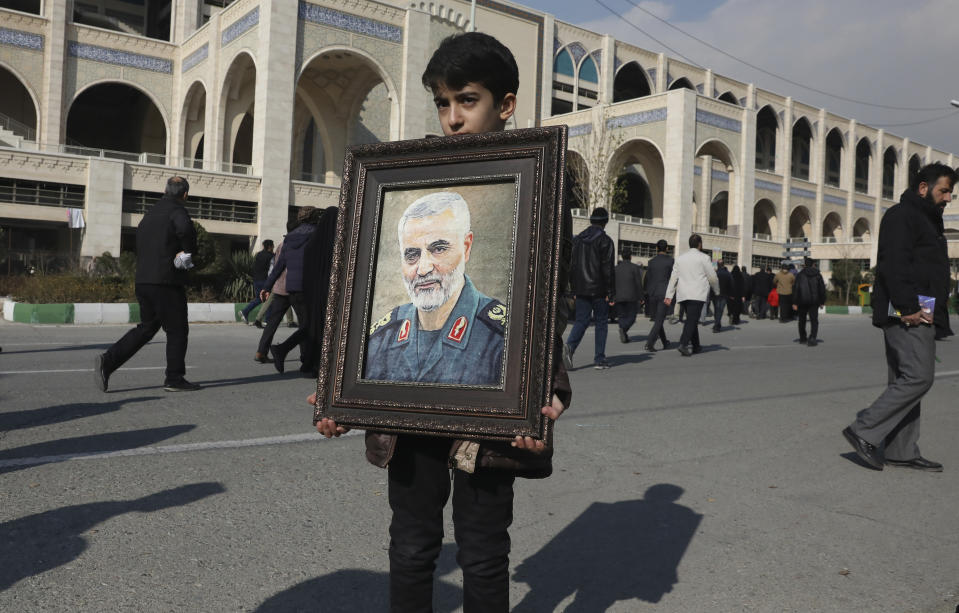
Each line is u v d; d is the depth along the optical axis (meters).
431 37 40.44
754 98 56.22
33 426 4.66
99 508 3.13
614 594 2.51
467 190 1.69
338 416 1.66
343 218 1.77
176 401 5.69
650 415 5.72
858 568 2.79
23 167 25.23
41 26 34.00
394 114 31.38
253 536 2.89
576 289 8.97
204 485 3.50
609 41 50.38
